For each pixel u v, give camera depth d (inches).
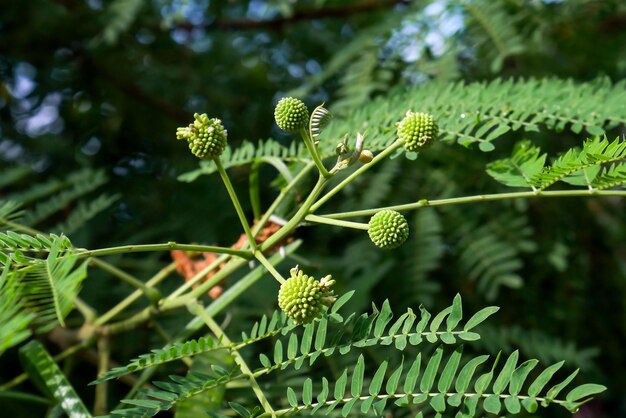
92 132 25.7
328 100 23.6
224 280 15.1
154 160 24.8
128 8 21.4
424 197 19.3
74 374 19.0
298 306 12.2
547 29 21.2
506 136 19.7
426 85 16.3
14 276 11.6
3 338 10.5
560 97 14.7
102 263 14.7
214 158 13.0
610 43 22.7
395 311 18.5
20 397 13.7
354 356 15.3
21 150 24.3
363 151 12.9
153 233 20.1
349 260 18.7
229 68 27.4
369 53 19.0
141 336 17.5
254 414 11.9
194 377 12.4
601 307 23.0
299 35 26.3
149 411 11.8
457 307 11.8
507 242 18.7
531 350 18.7
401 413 14.7
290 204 15.2
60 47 26.0
